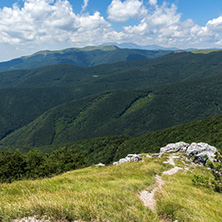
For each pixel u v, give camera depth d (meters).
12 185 8.71
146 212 7.19
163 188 11.70
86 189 9.05
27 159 39.66
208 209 8.69
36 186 8.95
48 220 5.03
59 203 5.85
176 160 28.45
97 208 6.21
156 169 20.53
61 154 49.81
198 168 24.67
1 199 6.60
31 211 5.29
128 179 13.70
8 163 35.94
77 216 5.50
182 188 12.77
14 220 4.84
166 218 7.31
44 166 37.72
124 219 5.92
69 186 9.28
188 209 8.05
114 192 8.78
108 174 16.38
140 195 9.82
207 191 13.54
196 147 31.52
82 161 48.53
